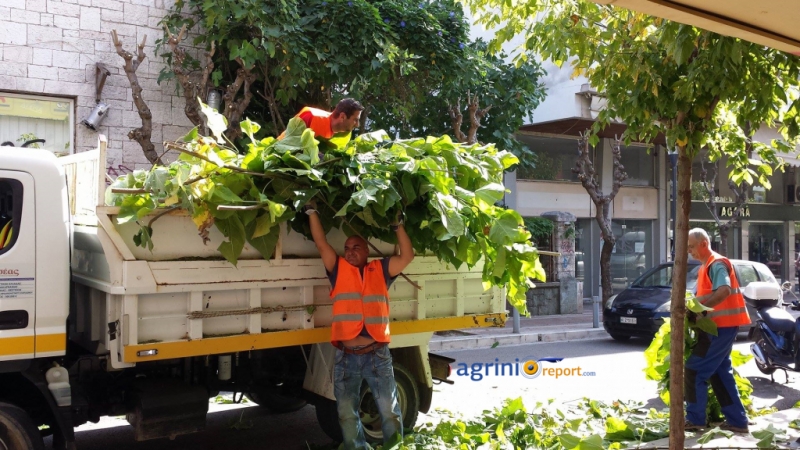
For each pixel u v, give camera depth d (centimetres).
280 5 1044
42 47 1033
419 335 620
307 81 1108
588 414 735
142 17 1116
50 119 1055
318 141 535
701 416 668
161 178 470
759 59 491
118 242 469
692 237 683
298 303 551
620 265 2241
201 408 536
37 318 472
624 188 2208
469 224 568
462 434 585
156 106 1130
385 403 534
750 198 2572
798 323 910
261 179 509
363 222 563
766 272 1392
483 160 594
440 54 1198
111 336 478
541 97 1509
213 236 509
